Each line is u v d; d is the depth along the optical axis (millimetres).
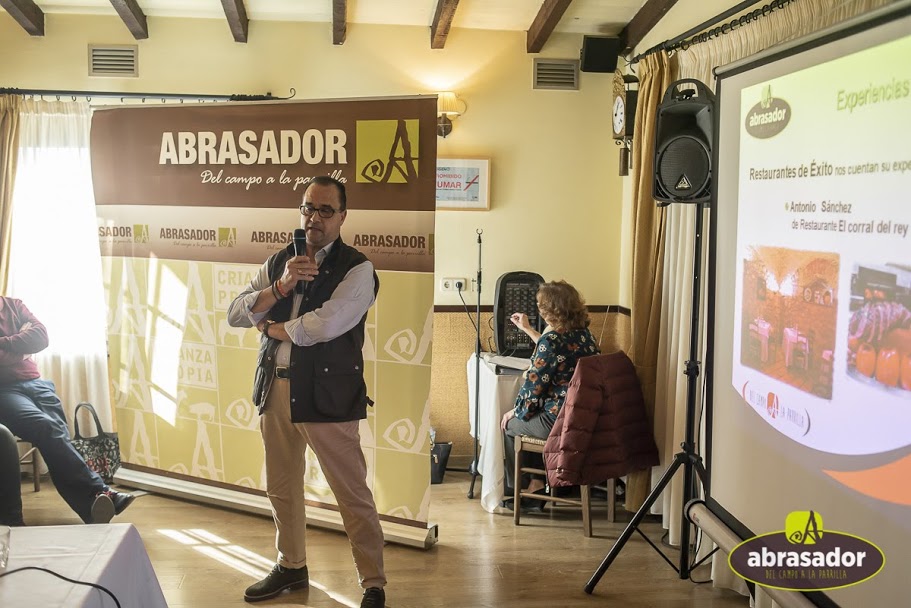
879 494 1881
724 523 2695
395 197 3668
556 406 4059
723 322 2713
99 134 4250
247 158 3936
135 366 4402
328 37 5016
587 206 5246
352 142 3719
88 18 4891
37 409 4062
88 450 4543
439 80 5105
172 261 4203
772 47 2373
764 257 2420
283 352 3105
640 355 4250
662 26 4539
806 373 2184
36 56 4887
